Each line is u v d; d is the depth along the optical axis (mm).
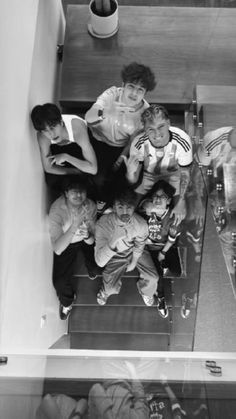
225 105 3535
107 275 3502
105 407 1492
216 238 3594
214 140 3201
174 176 3281
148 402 1512
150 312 4000
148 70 2965
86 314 4027
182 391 1589
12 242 2268
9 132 2174
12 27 2168
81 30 4312
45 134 2787
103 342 4027
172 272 3664
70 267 3561
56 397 1544
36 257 2922
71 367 1902
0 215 2053
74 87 4164
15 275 2354
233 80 4184
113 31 4266
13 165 2273
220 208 3061
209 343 3605
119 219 3088
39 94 3047
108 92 3197
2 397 1527
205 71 4234
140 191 3305
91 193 3316
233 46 4289
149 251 3557
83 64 4215
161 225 3352
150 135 2984
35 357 2143
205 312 3680
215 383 1668
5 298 2146
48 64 3531
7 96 2107
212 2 4520
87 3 4625
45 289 3268
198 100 3668
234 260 2803
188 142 3105
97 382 1657
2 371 1781
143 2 4594
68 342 4043
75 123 3150
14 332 2334
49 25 3506
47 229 3326
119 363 1964
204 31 4355
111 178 3297
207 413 1455
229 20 4395
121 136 3199
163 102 4172
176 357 2211
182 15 4402
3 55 2010
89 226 3301
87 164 3168
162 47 4289
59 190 3318
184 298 3502
